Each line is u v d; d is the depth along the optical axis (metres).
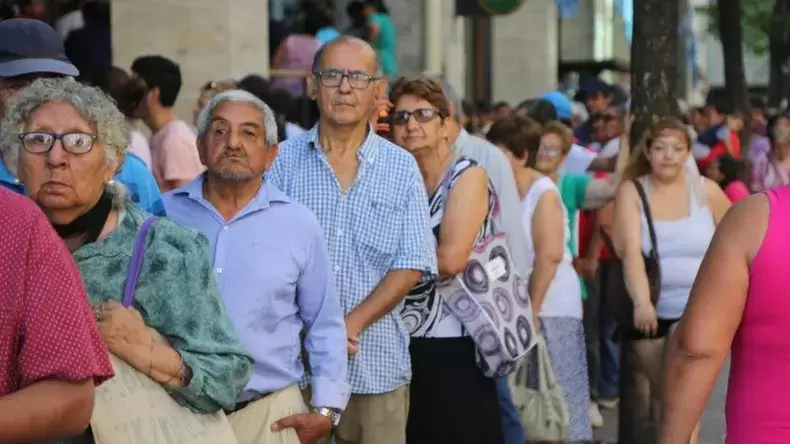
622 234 16.02
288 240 11.02
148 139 17.38
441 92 13.64
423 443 13.33
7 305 6.51
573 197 19.84
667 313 15.92
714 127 38.72
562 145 19.70
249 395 10.73
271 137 11.24
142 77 16.64
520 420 16.06
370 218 12.31
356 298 12.23
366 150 12.46
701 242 15.84
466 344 13.31
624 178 16.36
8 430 6.34
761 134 48.94
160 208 11.20
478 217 13.23
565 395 16.95
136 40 25.83
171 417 8.53
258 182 11.16
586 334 22.61
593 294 22.56
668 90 20.89
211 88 19.69
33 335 6.49
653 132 15.90
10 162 8.44
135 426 8.34
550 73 56.66
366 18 35.03
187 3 25.70
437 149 13.66
